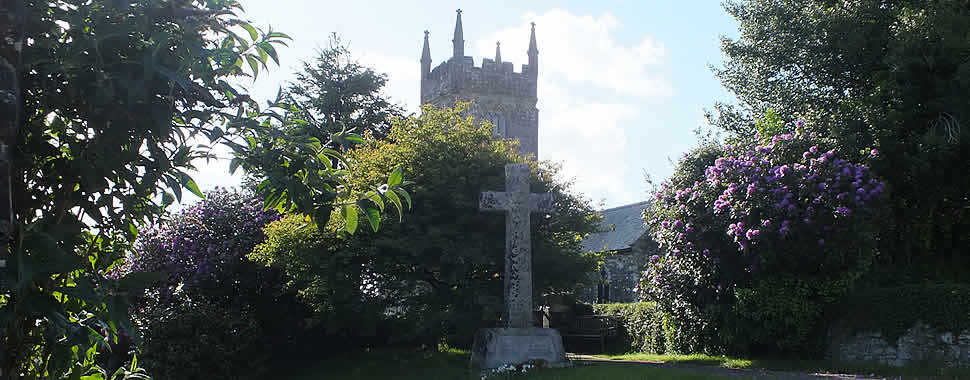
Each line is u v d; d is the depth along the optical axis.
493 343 14.11
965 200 18.28
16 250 3.30
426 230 16.84
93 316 3.92
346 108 30.48
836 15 19.84
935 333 13.59
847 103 18.77
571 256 18.22
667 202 19.58
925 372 13.19
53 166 3.93
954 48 17.42
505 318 14.73
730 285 17.27
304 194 4.08
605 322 26.58
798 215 15.30
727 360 16.70
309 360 21.12
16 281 3.21
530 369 13.63
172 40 3.71
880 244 17.88
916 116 18.12
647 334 23.73
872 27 19.81
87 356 4.57
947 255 18.83
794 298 15.64
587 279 18.84
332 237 17.45
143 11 3.68
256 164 4.04
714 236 16.86
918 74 17.89
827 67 20.45
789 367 15.15
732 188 16.17
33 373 4.06
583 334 27.11
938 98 17.64
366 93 31.20
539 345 14.22
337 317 18.98
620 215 38.50
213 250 20.08
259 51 4.17
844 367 14.54
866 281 16.92
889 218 16.70
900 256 18.20
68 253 3.79
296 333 21.42
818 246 15.20
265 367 19.28
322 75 30.75
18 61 3.10
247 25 4.07
